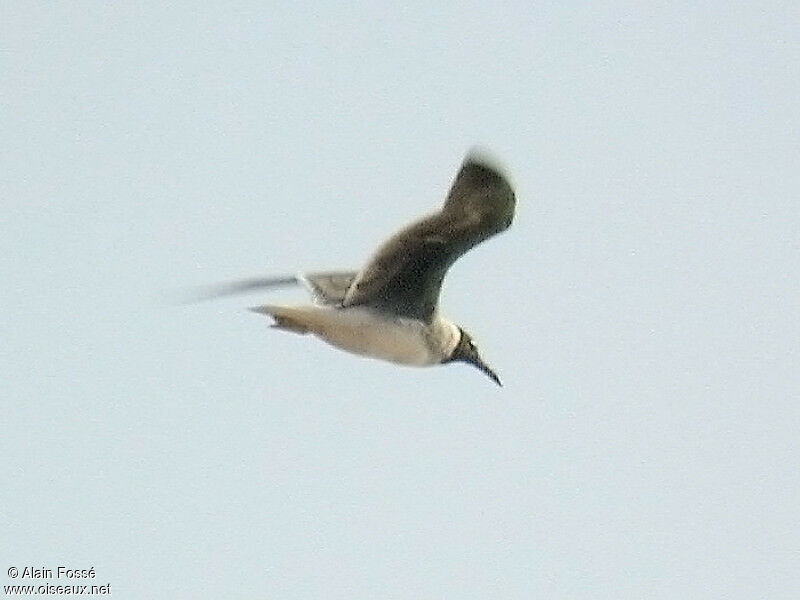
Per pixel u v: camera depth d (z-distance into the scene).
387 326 16.70
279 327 16.59
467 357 18.39
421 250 16.38
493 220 15.84
